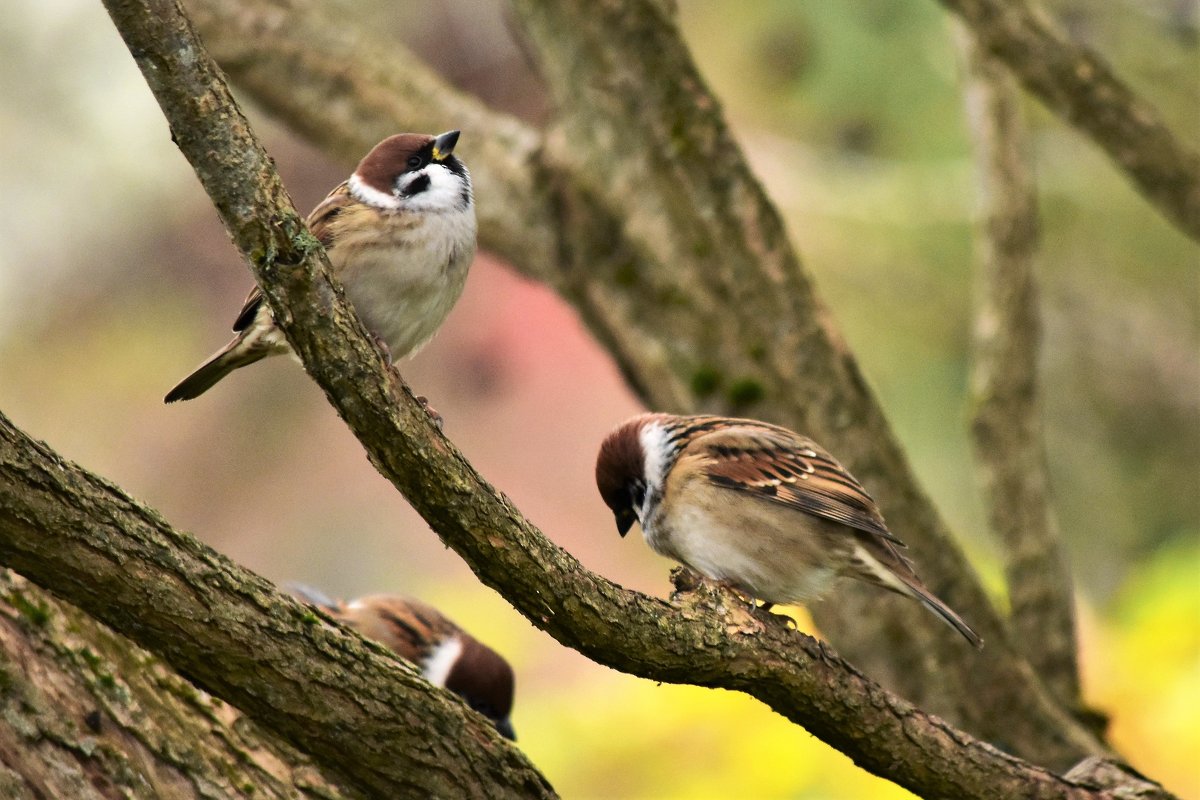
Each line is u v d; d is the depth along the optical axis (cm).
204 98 471
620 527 864
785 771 1081
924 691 972
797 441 830
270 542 2128
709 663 589
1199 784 1093
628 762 1124
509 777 584
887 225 1731
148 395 2212
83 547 480
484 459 2028
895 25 1741
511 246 1069
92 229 2156
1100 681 1166
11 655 539
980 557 1482
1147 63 1614
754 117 1847
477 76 2012
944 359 1786
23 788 523
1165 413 1795
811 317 1006
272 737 605
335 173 2061
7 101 2030
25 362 2198
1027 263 1105
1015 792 661
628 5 992
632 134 1012
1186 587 1165
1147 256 1773
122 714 565
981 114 1119
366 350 509
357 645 550
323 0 1176
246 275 2211
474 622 1295
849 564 816
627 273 1027
